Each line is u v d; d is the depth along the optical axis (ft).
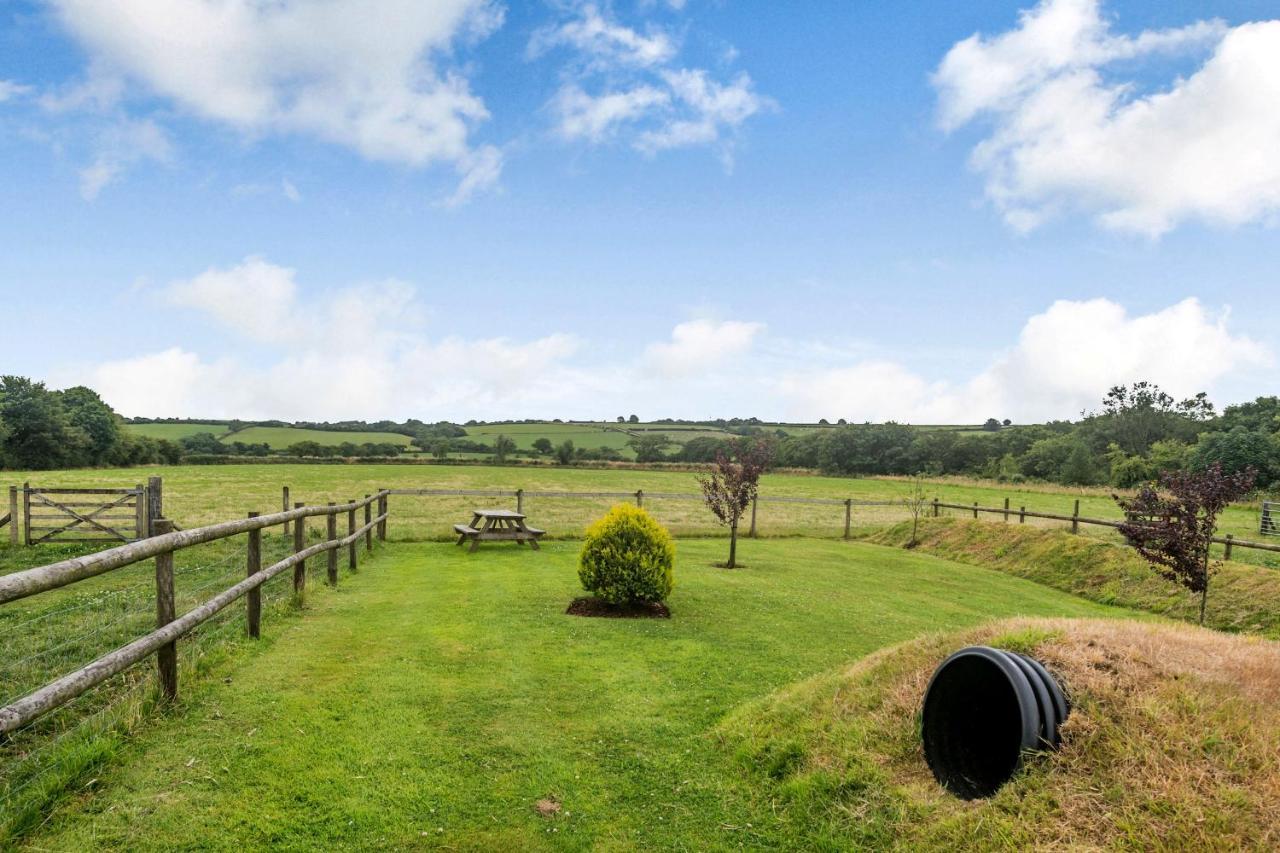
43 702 10.78
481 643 23.43
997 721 14.01
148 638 14.56
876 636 27.53
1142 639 15.12
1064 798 11.06
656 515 92.63
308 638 22.98
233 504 102.73
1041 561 50.60
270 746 14.42
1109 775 11.25
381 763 14.10
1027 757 11.93
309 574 36.76
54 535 50.49
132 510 88.17
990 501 121.60
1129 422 230.27
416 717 16.56
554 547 53.36
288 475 176.45
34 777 12.37
